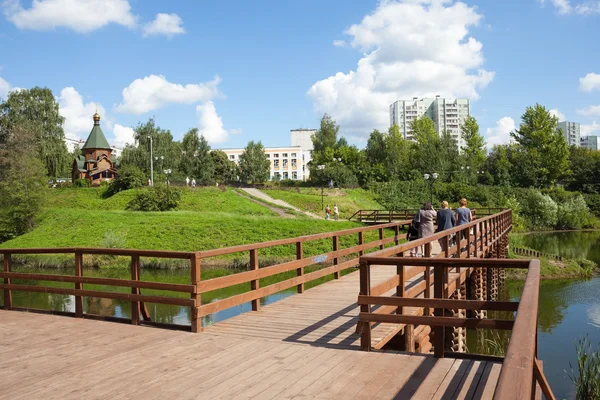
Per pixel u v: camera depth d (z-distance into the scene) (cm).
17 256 3203
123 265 2962
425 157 7356
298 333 672
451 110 14012
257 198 5547
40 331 732
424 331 800
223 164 9388
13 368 550
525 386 180
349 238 3316
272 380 479
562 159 7175
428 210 1277
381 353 559
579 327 1809
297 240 995
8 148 4834
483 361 519
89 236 3734
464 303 511
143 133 6975
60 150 6662
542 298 2275
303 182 7231
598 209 6600
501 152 8062
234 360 550
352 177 6744
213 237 3541
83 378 505
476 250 1399
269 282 2330
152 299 739
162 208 4819
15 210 4125
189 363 544
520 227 5628
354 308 834
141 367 535
